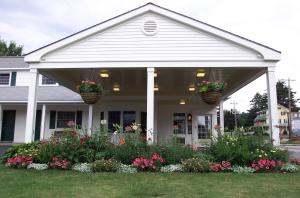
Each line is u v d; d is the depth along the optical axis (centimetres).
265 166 659
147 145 720
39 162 706
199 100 1440
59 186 505
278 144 762
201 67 818
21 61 1847
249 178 586
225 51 816
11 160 701
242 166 681
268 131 786
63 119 1638
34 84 827
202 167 650
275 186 516
